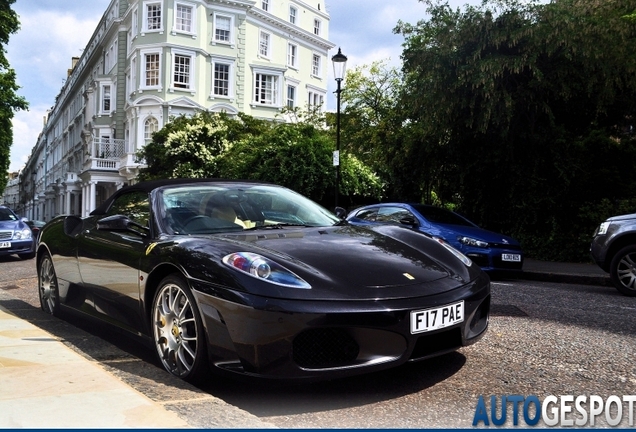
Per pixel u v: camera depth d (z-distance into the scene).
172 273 3.28
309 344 2.80
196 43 34.06
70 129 63.62
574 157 13.49
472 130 13.41
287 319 2.72
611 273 7.42
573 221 13.34
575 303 6.43
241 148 21.30
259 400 2.96
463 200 14.96
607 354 3.88
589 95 12.39
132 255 3.68
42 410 2.39
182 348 3.18
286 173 17.62
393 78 24.12
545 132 13.25
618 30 11.86
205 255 3.12
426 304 2.96
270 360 2.75
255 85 36.66
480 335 3.36
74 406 2.44
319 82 42.75
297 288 2.81
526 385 3.20
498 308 5.91
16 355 3.32
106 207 4.67
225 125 28.23
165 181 4.31
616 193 13.65
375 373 3.41
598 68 12.09
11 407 2.42
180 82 33.84
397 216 10.09
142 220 3.92
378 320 2.81
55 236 5.06
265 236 3.54
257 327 2.75
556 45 11.55
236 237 3.49
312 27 42.53
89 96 49.81
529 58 11.73
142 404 2.48
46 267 5.35
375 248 3.47
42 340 3.77
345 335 2.81
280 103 37.44
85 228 4.62
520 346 4.08
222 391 3.10
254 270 2.91
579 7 12.58
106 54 45.28
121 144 39.75
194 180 4.37
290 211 4.23
